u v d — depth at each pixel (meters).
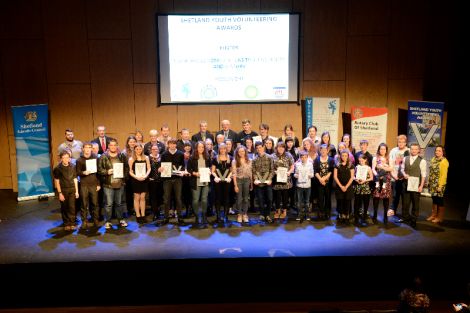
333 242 6.05
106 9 8.48
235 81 8.66
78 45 8.56
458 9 8.66
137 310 5.06
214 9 8.48
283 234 6.37
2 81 8.65
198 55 8.56
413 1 8.53
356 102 8.86
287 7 8.53
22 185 8.20
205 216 6.79
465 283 5.51
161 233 6.45
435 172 6.79
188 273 5.51
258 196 6.84
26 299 5.41
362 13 8.59
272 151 7.35
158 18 8.43
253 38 8.53
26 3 8.42
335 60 8.73
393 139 9.01
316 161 6.96
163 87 8.66
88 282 5.49
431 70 8.87
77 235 6.41
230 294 5.50
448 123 9.62
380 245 5.93
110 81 8.69
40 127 8.26
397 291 5.48
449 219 7.03
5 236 6.41
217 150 7.65
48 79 8.66
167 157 6.72
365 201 6.72
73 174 6.56
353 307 5.10
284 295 5.48
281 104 8.78
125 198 7.17
